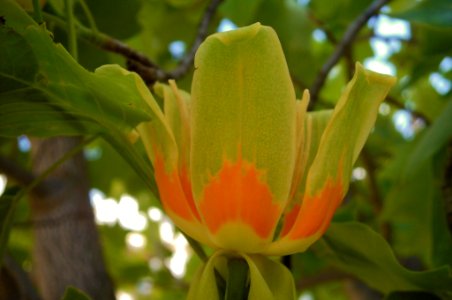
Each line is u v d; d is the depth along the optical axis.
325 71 0.41
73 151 0.29
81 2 0.30
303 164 0.25
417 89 0.62
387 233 0.52
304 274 0.62
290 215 0.25
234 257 0.24
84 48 0.36
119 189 0.68
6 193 0.29
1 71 0.24
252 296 0.24
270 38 0.23
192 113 0.23
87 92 0.25
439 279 0.29
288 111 0.23
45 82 0.25
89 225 0.40
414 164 0.38
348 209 0.56
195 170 0.23
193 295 0.25
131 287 0.79
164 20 0.53
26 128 0.27
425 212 0.47
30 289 0.39
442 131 0.37
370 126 0.25
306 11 0.48
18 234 0.57
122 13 0.36
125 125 0.26
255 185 0.23
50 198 0.40
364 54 0.63
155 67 0.32
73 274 0.39
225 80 0.23
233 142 0.23
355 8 0.52
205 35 0.37
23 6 0.28
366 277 0.31
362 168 0.64
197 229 0.24
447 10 0.39
